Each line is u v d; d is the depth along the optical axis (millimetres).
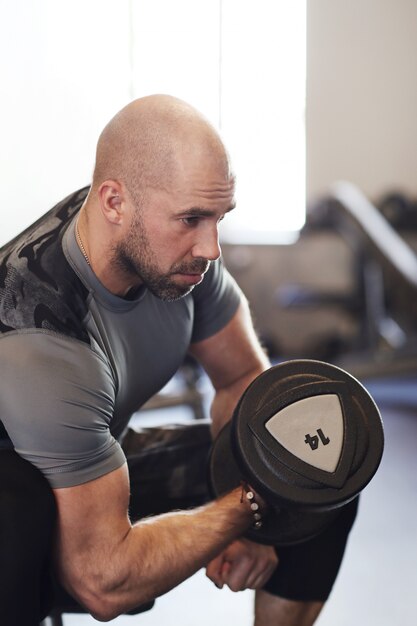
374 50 5523
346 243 5414
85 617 1944
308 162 5457
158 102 1166
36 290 1185
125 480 1195
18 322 1153
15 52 2443
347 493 1195
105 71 2566
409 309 4273
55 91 2502
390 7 5516
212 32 3186
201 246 1164
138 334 1320
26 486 1110
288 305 4746
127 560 1158
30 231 1313
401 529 2498
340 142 5531
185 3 3037
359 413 1249
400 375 4102
